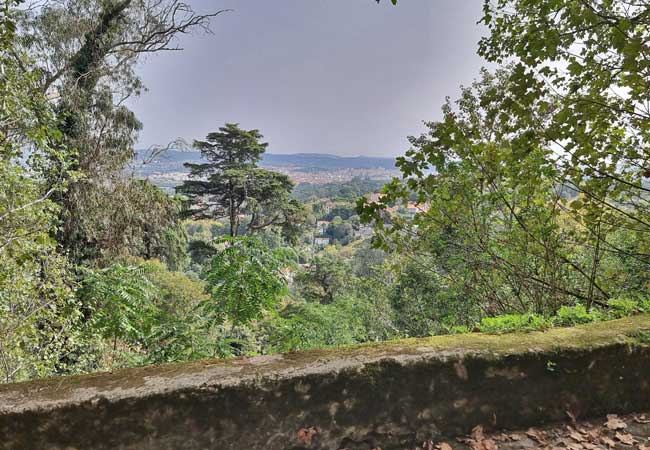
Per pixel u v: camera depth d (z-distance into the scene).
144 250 13.95
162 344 3.43
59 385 1.41
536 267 3.87
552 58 2.63
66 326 5.15
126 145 12.00
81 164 10.55
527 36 2.70
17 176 4.66
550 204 3.57
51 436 1.29
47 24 10.48
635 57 2.31
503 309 4.19
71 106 10.45
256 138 23.58
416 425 1.59
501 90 3.52
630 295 3.51
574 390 1.74
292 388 1.48
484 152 3.49
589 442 1.60
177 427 1.37
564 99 2.74
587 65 2.70
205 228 29.28
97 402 1.31
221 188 22.09
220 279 3.57
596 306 3.62
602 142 3.00
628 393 1.79
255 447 1.44
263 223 22.12
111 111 11.87
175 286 14.08
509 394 1.68
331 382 1.51
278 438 1.46
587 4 2.44
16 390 1.37
